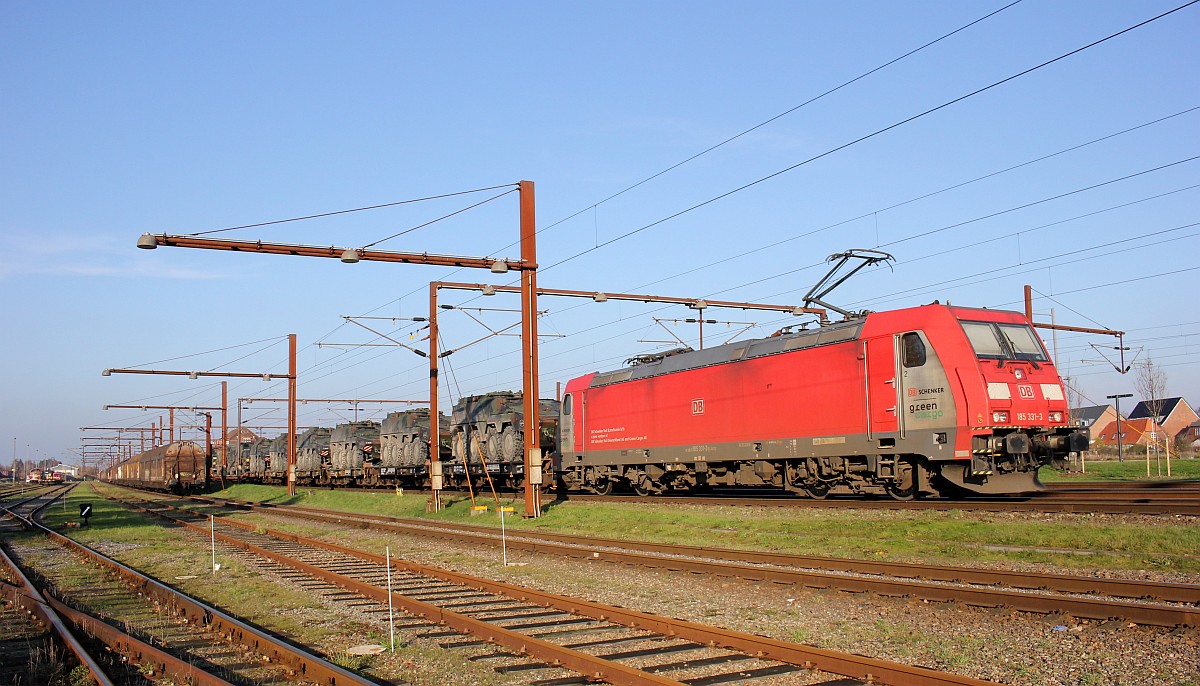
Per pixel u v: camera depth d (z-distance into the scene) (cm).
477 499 3434
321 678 880
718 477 2803
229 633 1125
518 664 929
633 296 3108
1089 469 4012
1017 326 2164
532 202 2664
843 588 1248
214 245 2241
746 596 1263
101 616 1315
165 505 4959
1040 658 868
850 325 2306
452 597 1359
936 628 1015
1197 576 1236
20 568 1936
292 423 5184
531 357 2691
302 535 2633
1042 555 1451
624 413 3191
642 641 1004
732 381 2666
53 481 14762
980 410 1980
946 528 1722
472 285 3353
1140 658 848
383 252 2420
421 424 4619
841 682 816
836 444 2291
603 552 1702
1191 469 3772
